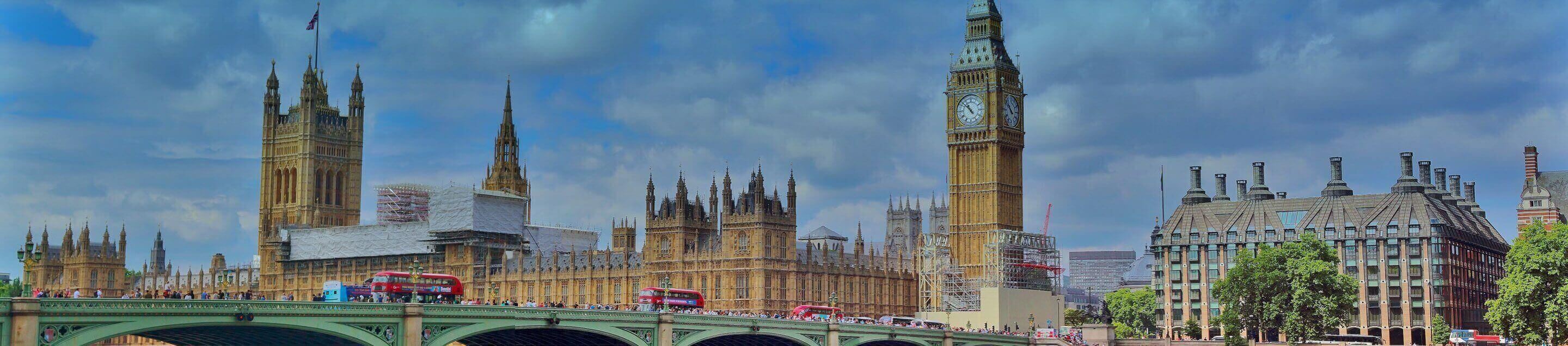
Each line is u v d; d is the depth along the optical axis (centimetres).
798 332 19812
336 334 14600
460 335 15725
